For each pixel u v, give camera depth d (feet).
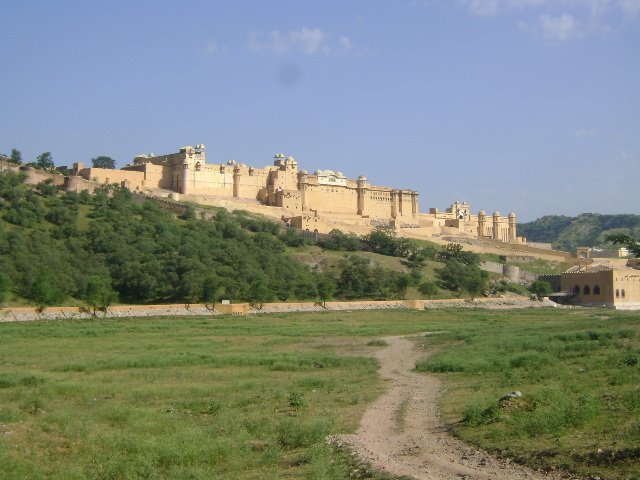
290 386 151.43
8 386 143.33
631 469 72.84
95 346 226.38
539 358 174.50
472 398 126.93
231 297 414.00
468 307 483.10
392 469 80.18
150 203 562.25
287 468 85.35
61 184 570.05
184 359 191.93
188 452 90.22
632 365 146.30
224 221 570.87
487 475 76.33
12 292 355.15
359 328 312.91
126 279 408.67
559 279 639.35
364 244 638.94
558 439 87.61
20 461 82.43
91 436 96.63
